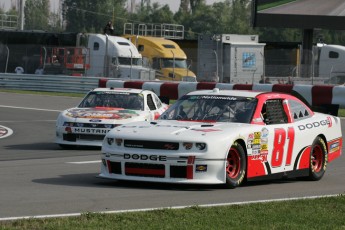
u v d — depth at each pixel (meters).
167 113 29.58
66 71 111.69
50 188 26.30
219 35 111.25
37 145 44.06
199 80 112.88
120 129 27.55
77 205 22.75
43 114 67.00
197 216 20.89
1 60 117.38
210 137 26.39
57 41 114.69
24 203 22.92
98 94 44.34
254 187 28.20
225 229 19.34
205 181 26.17
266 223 20.38
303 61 106.19
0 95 89.88
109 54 108.75
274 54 118.50
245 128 27.64
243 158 27.45
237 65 110.75
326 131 31.94
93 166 33.84
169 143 26.22
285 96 30.69
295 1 103.69
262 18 103.81
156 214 20.97
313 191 27.75
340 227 20.19
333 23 103.94
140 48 114.62
